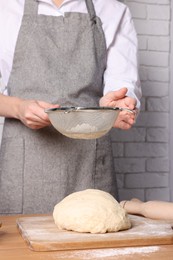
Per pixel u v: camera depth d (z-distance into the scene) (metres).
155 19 2.48
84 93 1.63
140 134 2.47
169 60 2.51
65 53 1.62
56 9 1.67
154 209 1.26
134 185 2.46
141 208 1.30
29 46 1.60
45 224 1.15
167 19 2.50
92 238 1.02
